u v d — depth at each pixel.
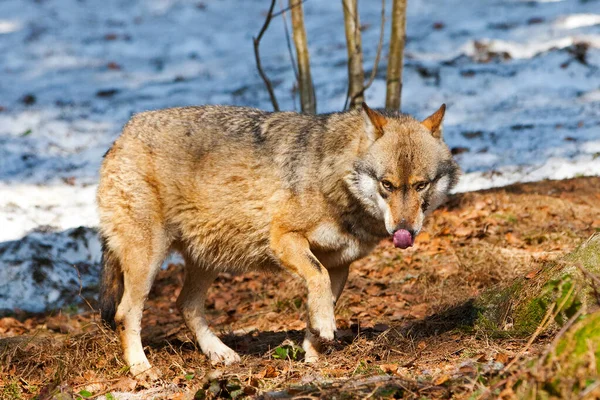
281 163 9.20
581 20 28.39
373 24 30.86
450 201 16.52
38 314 13.84
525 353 7.40
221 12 34.03
